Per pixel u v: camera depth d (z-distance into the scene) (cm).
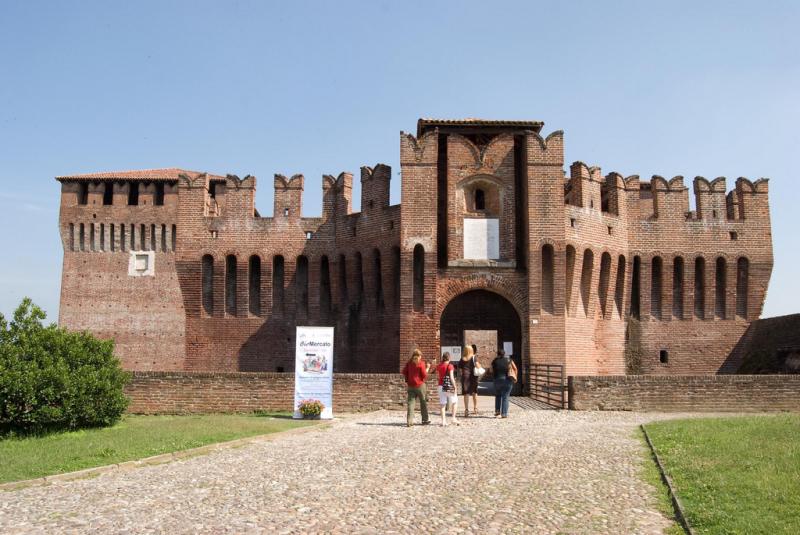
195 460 1812
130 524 1152
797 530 1021
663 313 4619
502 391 2775
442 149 4166
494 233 3950
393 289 4166
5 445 2089
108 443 2062
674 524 1147
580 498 1327
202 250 4775
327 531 1107
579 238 4116
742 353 4647
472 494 1359
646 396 3025
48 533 1105
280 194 4791
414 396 2528
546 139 3931
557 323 3825
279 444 2100
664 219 4669
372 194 4369
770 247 4766
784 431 2042
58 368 2455
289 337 4684
